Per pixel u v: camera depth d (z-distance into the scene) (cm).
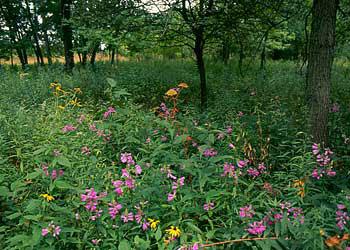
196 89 973
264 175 346
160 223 265
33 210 250
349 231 232
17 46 1733
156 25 752
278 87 882
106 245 249
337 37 870
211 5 718
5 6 1784
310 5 749
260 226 231
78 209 273
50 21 1817
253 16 746
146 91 903
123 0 749
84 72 1084
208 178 273
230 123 457
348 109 633
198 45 819
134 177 286
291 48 2027
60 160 278
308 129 476
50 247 226
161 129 412
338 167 383
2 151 365
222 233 252
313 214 249
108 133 404
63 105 573
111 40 831
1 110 550
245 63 1430
